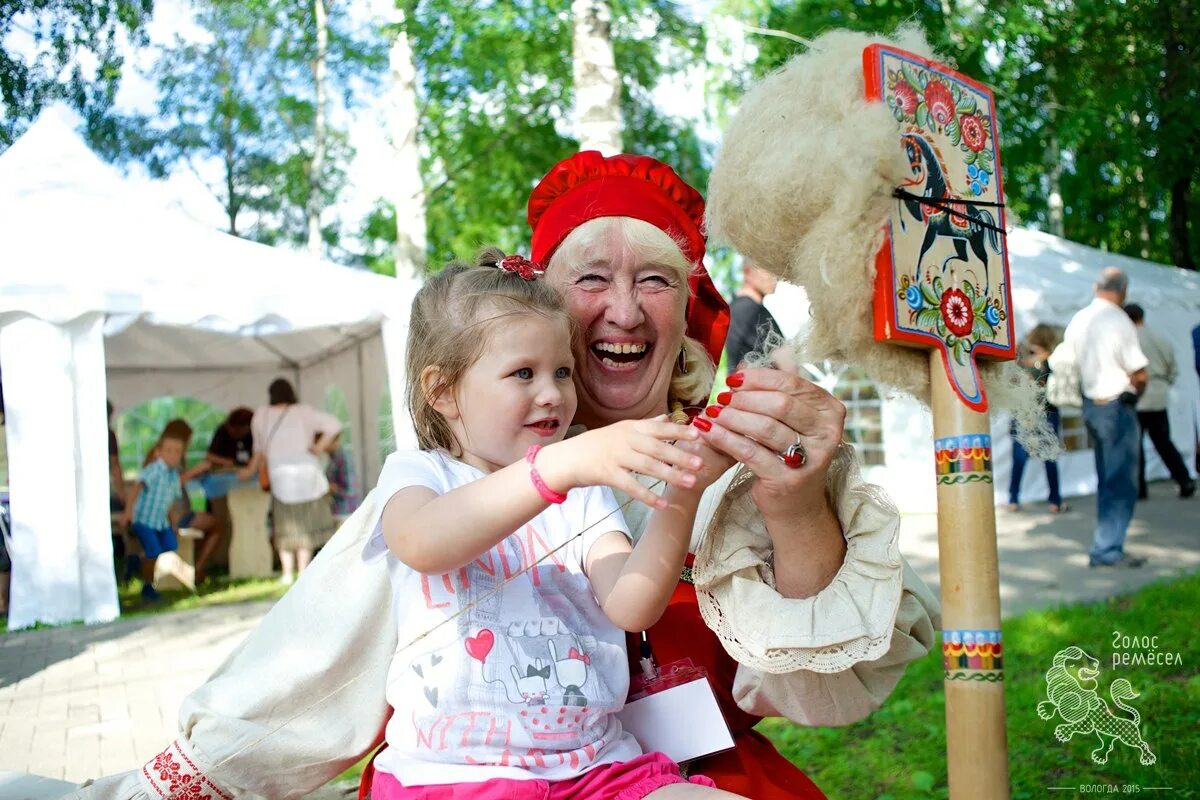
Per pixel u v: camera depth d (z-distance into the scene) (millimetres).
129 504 9555
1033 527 9516
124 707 5355
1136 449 7465
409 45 13906
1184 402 12891
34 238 8055
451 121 17016
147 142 21875
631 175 1881
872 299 1210
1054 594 6609
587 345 1847
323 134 19312
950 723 1194
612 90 7828
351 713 1642
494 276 1654
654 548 1453
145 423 16250
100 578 7910
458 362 1595
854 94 1217
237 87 21281
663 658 1655
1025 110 11164
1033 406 1366
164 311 8039
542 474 1281
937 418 1237
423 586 1522
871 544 1394
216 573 10523
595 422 1921
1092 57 11328
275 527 9680
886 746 4133
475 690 1442
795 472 1290
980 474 1209
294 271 8906
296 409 9797
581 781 1408
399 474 1567
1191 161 12977
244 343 12609
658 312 1848
